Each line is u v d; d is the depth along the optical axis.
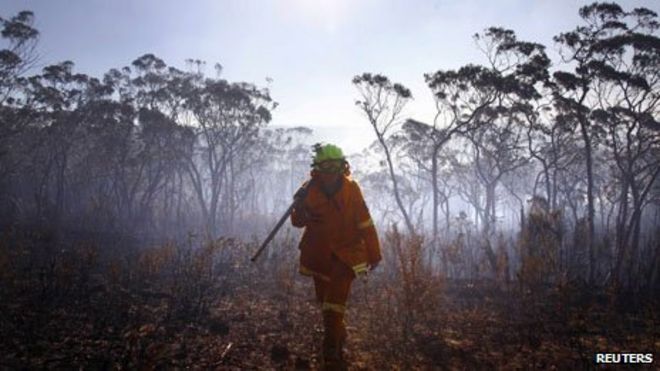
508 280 9.17
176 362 4.96
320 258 4.84
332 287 4.75
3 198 32.12
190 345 5.62
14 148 40.75
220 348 5.55
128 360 4.70
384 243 10.48
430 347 5.88
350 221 4.85
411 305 6.69
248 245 13.53
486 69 35.16
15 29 34.62
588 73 28.81
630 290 10.24
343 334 4.83
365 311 7.70
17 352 4.97
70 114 39.97
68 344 5.34
